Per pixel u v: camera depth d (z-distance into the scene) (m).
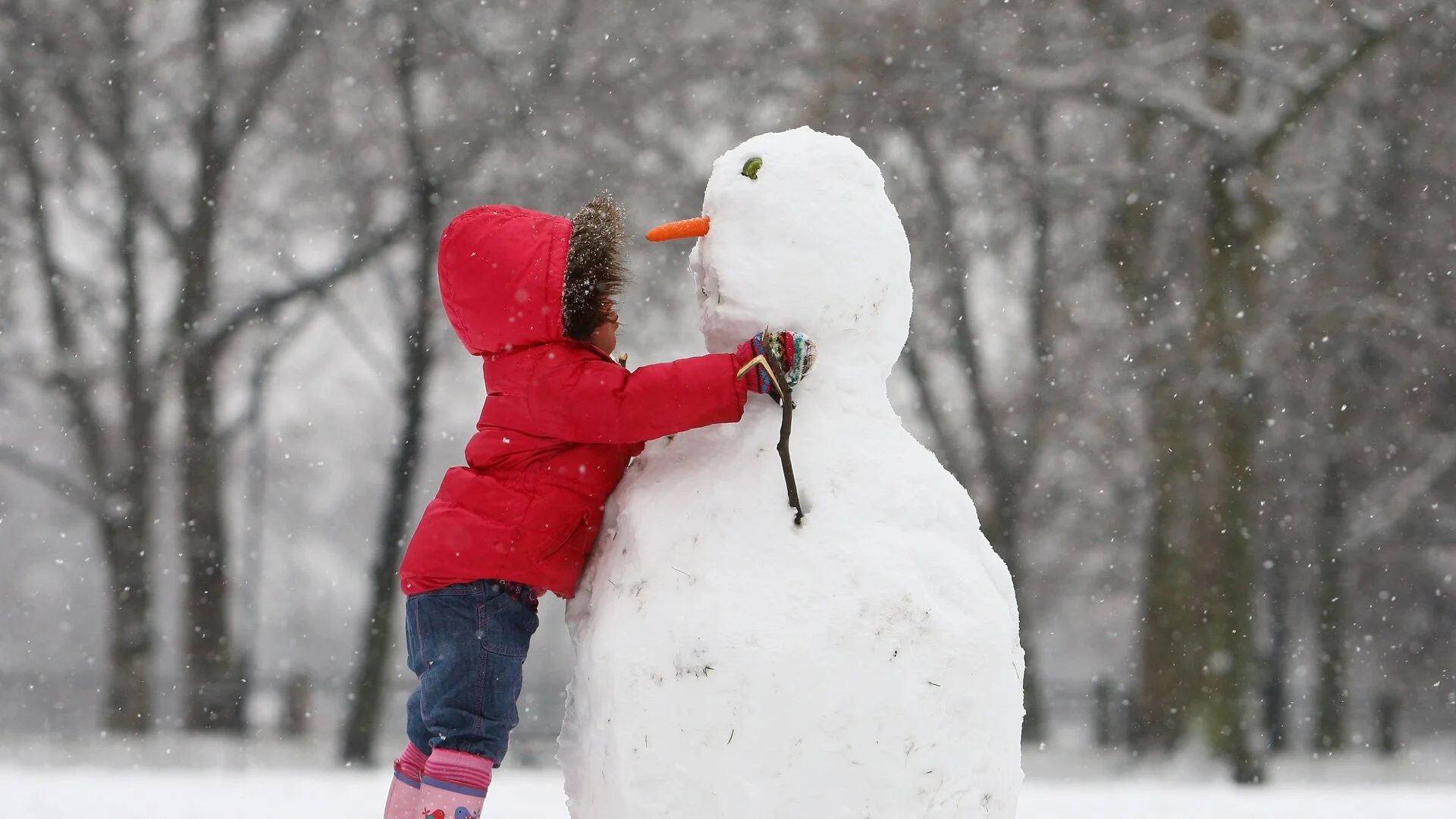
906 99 32.03
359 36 32.34
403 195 32.91
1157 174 31.02
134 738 27.84
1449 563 41.47
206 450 33.50
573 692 5.95
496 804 14.20
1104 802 16.48
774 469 5.74
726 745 5.35
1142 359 32.66
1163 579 31.81
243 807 13.73
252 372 34.81
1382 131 33.66
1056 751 30.83
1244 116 29.55
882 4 32.62
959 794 5.46
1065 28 32.38
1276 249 31.38
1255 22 30.86
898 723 5.38
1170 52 30.31
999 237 36.16
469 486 6.07
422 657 6.12
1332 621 38.72
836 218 6.00
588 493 6.03
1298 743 45.56
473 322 6.11
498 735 6.03
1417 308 33.53
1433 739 42.34
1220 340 29.39
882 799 5.35
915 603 5.52
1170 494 32.00
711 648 5.41
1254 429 29.75
